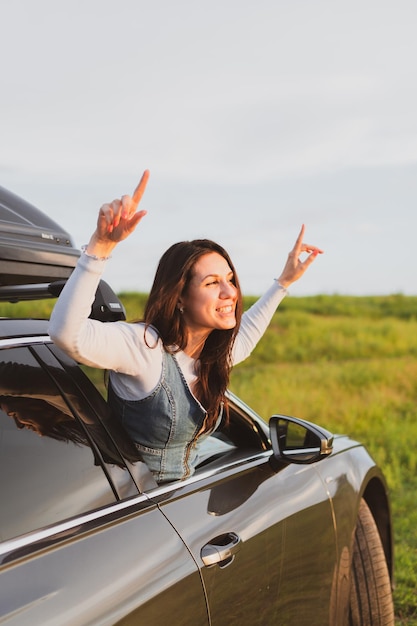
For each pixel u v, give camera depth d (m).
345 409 10.70
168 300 2.31
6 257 2.17
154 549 1.96
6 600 1.57
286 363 16.47
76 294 1.97
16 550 1.70
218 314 2.37
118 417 2.27
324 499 2.95
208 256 2.38
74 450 2.01
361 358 17.36
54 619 1.62
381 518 3.75
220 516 2.28
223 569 2.16
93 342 2.06
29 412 1.96
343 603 3.12
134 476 2.13
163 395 2.26
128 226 1.94
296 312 21.45
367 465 3.52
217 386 2.45
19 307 9.68
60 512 1.87
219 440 2.80
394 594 4.45
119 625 1.74
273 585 2.46
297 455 2.78
